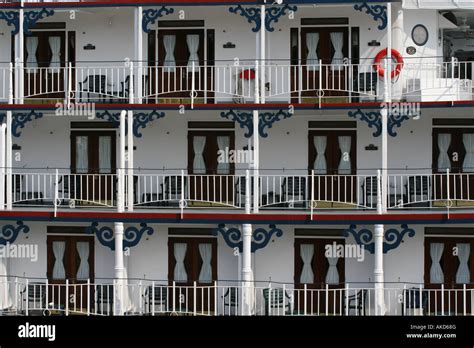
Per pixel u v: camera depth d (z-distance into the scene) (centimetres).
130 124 3731
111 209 3734
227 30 3897
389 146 3828
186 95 3891
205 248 3781
